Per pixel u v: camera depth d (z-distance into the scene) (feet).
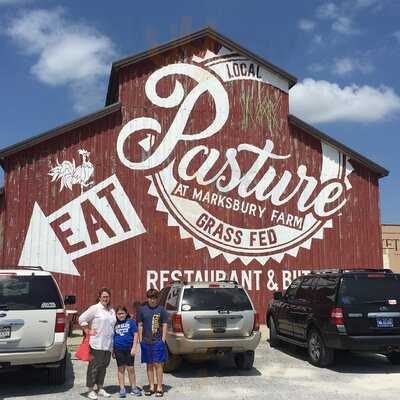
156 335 28.66
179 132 58.65
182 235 56.95
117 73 58.34
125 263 55.01
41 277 29.55
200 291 33.47
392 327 34.65
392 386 30.48
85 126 55.88
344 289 35.06
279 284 59.00
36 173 53.78
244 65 61.98
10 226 52.37
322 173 62.49
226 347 32.71
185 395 28.22
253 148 60.64
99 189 55.36
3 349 27.66
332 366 36.73
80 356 27.89
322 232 61.46
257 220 59.47
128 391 29.45
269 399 27.22
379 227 63.62
